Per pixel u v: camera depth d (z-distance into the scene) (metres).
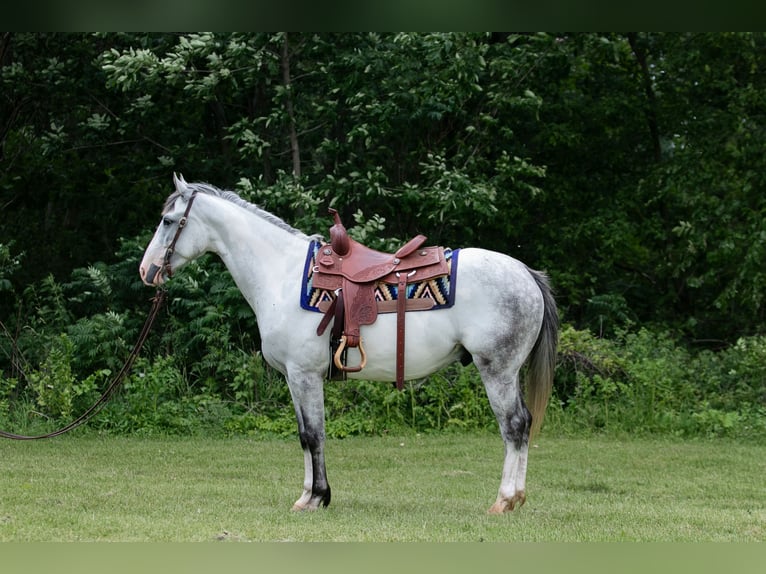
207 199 7.09
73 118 15.58
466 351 6.82
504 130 14.34
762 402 12.32
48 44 14.77
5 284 12.92
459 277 6.60
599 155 16.95
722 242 14.59
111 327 12.40
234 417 11.59
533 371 6.88
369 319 6.55
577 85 17.17
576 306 16.36
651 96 16.94
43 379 11.55
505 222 15.12
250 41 13.04
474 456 10.00
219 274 12.91
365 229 12.57
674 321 16.12
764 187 15.43
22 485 7.82
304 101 14.36
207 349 12.71
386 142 14.70
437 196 13.07
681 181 15.51
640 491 8.18
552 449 10.53
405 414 11.91
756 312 15.74
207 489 7.79
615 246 15.59
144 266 7.07
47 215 16.08
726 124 15.84
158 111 14.51
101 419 11.36
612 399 12.36
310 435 6.82
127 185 15.31
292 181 13.16
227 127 14.38
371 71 13.52
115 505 6.98
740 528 6.40
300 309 6.73
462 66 13.20
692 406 12.23
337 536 5.88
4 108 15.26
